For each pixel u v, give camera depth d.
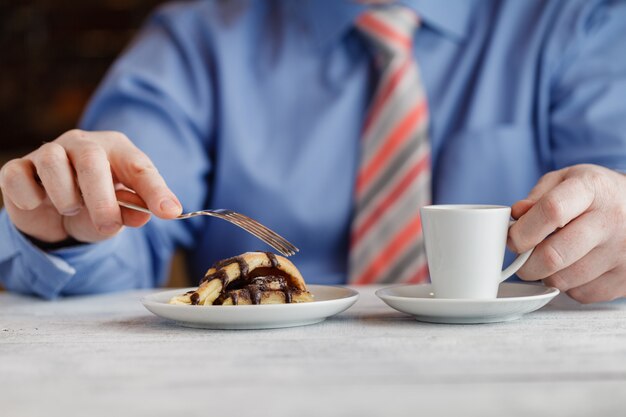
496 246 0.69
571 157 1.25
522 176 1.28
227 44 1.34
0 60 2.66
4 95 2.67
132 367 0.54
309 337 0.63
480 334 0.64
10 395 0.49
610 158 1.21
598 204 0.71
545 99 1.29
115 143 0.82
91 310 0.81
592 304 0.79
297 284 0.71
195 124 1.31
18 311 0.81
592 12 1.33
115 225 0.76
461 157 1.27
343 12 1.31
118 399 0.47
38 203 0.81
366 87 1.31
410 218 1.19
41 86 2.67
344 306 0.69
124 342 0.63
